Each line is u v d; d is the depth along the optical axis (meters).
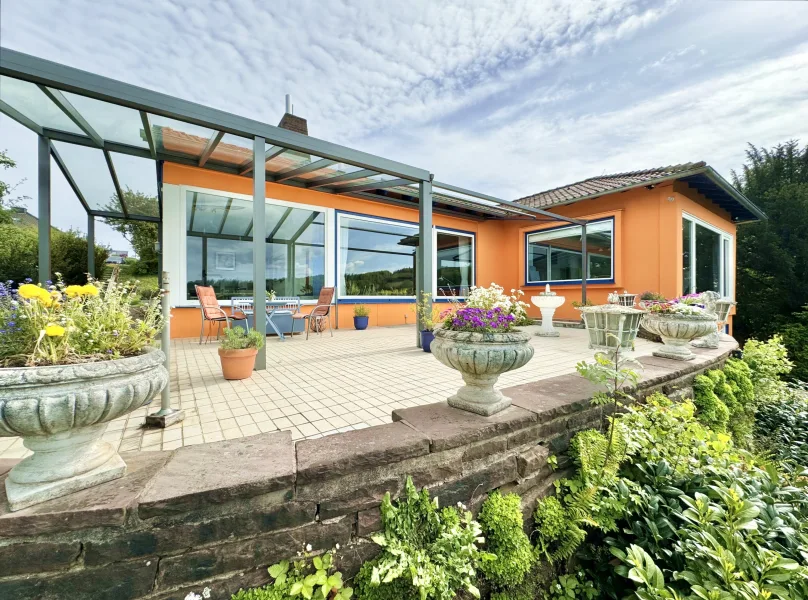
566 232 8.87
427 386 3.06
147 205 6.81
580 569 2.16
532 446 2.16
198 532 1.25
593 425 2.55
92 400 1.10
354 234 8.13
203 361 4.18
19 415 1.00
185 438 1.98
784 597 1.50
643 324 4.07
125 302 1.54
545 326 6.54
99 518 1.13
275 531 1.37
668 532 1.99
